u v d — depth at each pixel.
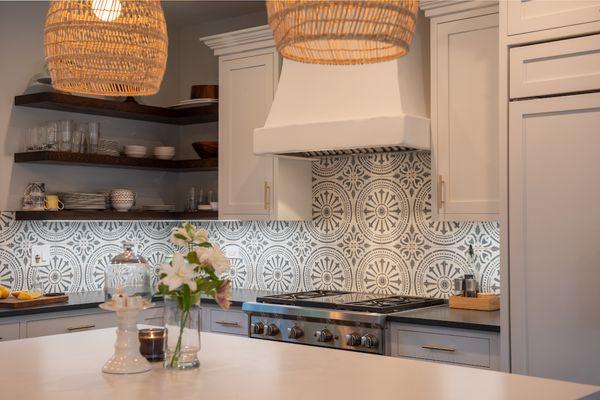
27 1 4.71
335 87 4.11
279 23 1.79
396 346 3.64
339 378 2.18
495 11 3.70
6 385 2.12
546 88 3.21
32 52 4.73
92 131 4.68
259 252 5.12
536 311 3.21
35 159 4.44
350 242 4.67
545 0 3.23
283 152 4.22
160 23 2.29
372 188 4.58
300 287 4.91
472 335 3.39
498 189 3.67
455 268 4.23
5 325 3.89
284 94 4.31
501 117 3.32
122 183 5.14
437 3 3.85
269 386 2.08
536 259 3.21
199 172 5.39
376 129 3.82
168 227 5.50
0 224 4.49
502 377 2.19
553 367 3.17
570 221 3.13
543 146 3.21
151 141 5.32
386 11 1.73
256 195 4.63
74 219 4.54
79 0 2.16
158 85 2.37
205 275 2.39
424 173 4.36
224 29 5.34
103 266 5.06
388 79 3.94
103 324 4.39
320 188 4.80
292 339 3.99
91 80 2.24
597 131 3.08
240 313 4.36
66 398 1.96
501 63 3.33
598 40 3.09
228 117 4.78
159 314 4.87
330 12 1.71
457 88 3.82
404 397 1.93
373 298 4.25
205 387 2.07
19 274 4.58
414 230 4.40
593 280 3.07
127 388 2.07
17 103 4.55
